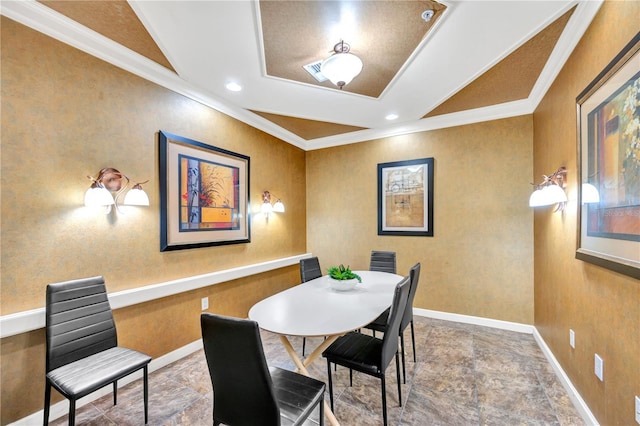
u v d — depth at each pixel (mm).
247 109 3309
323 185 4566
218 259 3064
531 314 3139
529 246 3158
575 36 1849
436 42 2010
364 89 2762
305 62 2281
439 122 3604
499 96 3002
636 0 1230
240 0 1604
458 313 3508
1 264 1638
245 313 3396
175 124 2605
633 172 1218
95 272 2049
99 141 2076
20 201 1713
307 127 4012
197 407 1958
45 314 1726
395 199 3926
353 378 2311
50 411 1806
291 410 1303
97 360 1740
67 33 1876
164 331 2502
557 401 1975
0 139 1637
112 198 2066
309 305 2057
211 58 2215
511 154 3246
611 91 1383
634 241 1215
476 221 3428
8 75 1666
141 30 1938
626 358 1341
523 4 1643
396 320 1828
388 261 3332
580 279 1843
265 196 3742
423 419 1820
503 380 2232
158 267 2467
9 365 1661
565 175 2086
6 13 1650
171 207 2564
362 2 1629
